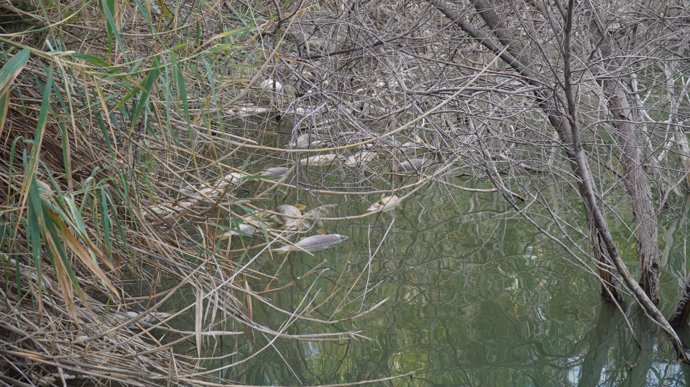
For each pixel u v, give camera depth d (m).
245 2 4.25
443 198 5.45
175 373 3.08
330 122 5.04
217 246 3.58
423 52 5.00
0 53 2.72
